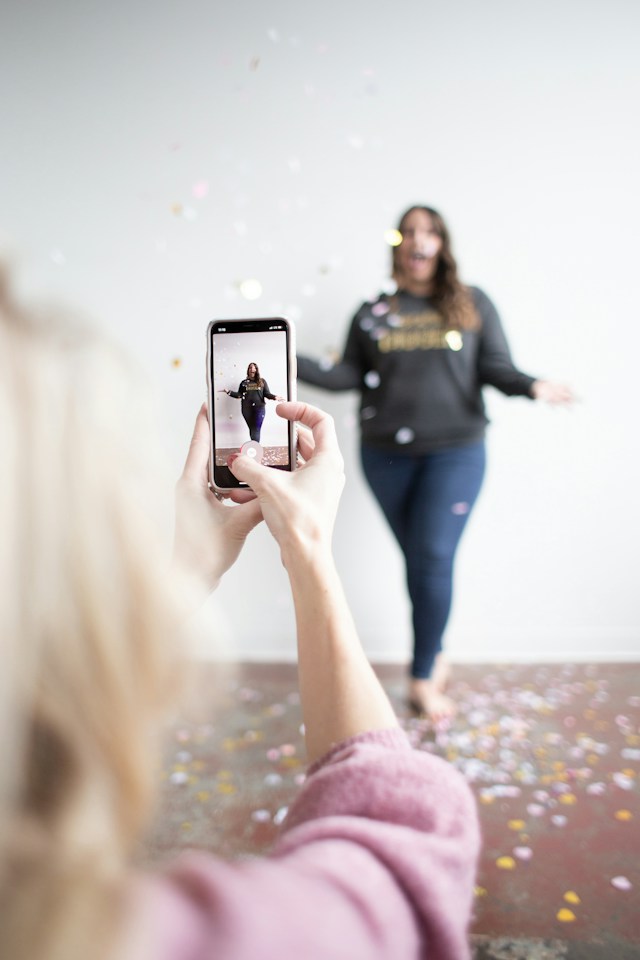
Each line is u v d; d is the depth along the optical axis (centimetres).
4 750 23
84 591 24
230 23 247
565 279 252
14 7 251
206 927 23
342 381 240
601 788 177
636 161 248
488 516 262
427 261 232
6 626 23
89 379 27
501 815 166
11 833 22
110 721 24
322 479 49
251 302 254
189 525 58
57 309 29
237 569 266
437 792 35
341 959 25
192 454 71
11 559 23
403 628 265
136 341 256
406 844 30
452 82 247
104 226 255
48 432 25
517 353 255
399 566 262
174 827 162
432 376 232
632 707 224
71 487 25
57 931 21
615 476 259
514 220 251
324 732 40
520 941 128
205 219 253
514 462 260
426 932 29
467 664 263
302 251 252
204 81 250
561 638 265
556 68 246
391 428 234
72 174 254
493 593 266
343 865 28
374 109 248
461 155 249
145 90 251
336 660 41
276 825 162
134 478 27
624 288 252
